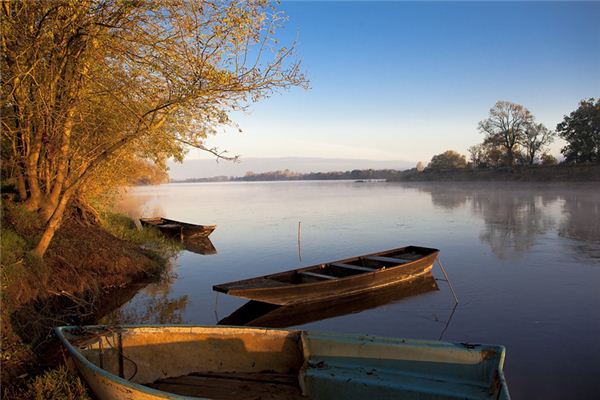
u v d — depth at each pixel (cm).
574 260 1670
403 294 1228
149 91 917
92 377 489
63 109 921
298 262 1720
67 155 992
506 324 981
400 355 559
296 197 6412
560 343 869
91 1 815
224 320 1005
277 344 612
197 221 3241
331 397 552
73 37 866
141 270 1362
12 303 750
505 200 4828
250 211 4072
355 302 1141
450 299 1177
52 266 1017
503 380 482
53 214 920
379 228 2691
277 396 559
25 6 812
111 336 578
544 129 8019
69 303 972
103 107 998
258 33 797
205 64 791
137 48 842
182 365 609
